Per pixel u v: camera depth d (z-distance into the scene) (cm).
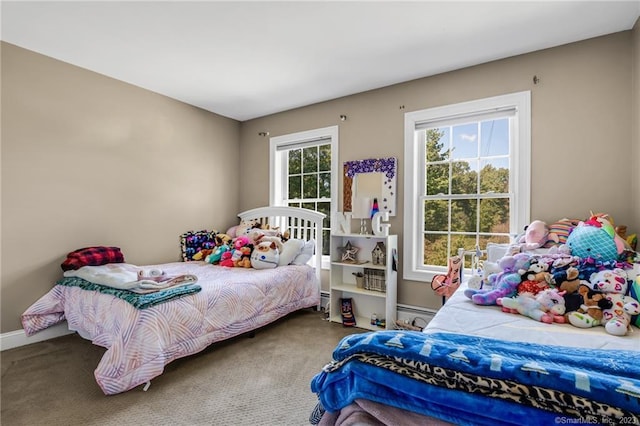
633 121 212
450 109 282
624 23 209
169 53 257
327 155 371
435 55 256
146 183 335
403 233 305
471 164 281
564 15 202
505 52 250
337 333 285
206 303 225
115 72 293
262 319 271
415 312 297
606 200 221
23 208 251
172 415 167
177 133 364
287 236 363
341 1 191
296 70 285
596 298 150
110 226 306
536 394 66
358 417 80
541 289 168
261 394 187
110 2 193
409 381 77
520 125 251
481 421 69
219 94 345
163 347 193
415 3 192
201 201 394
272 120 412
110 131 304
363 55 257
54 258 268
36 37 234
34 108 256
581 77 230
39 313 252
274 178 409
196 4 195
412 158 301
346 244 334
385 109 318
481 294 182
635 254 176
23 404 174
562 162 236
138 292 206
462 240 284
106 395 183
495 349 88
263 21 212
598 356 84
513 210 259
